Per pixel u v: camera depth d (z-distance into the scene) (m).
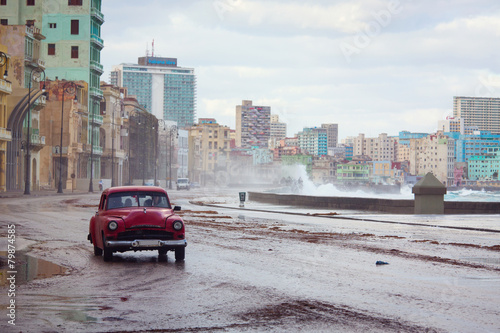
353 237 19.69
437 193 33.59
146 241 13.80
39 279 11.55
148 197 15.09
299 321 7.86
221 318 8.08
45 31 104.38
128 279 11.45
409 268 12.47
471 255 14.74
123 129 123.69
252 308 8.67
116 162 117.88
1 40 82.62
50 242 18.38
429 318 7.94
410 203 34.97
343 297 9.41
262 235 20.45
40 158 93.62
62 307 8.84
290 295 9.61
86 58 104.56
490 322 7.71
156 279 11.40
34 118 85.62
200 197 67.19
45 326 7.69
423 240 18.47
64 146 94.69
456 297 9.34
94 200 53.91
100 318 8.12
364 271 12.09
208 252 15.53
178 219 14.18
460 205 34.06
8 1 102.19
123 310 8.62
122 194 15.11
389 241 18.30
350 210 38.59
